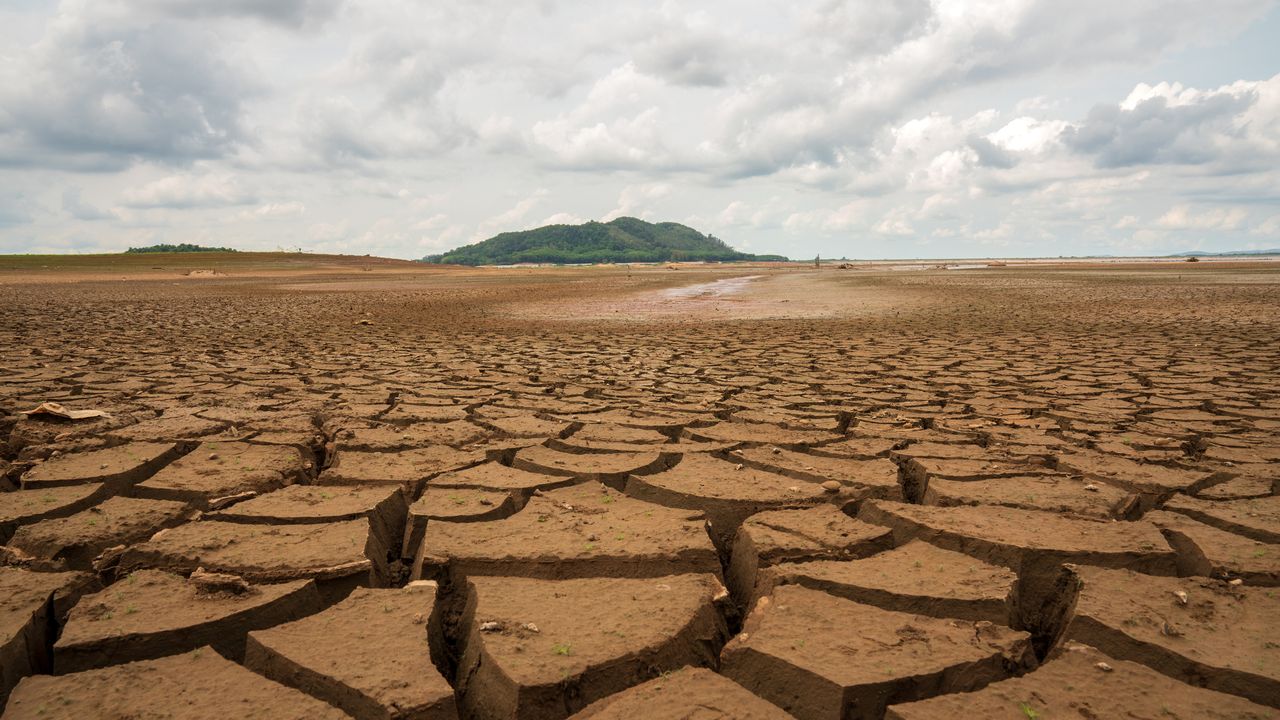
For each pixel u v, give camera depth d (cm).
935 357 1009
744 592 305
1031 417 608
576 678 216
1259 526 336
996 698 207
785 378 821
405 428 555
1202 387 746
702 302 2458
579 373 862
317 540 318
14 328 1417
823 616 255
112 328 1441
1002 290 2880
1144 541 314
